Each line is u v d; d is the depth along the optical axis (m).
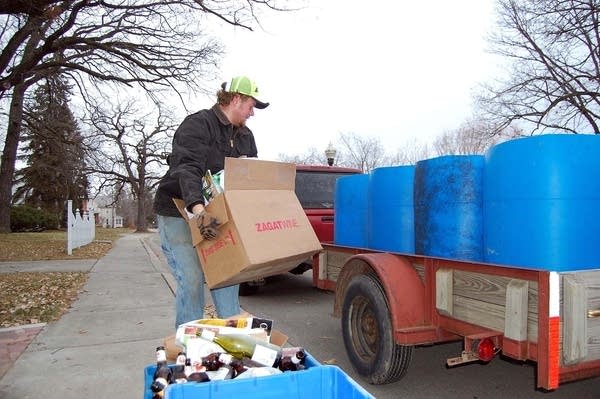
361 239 4.86
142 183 47.28
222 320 2.35
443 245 3.66
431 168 3.81
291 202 2.85
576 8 17.38
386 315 3.71
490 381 4.14
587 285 2.66
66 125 24.23
